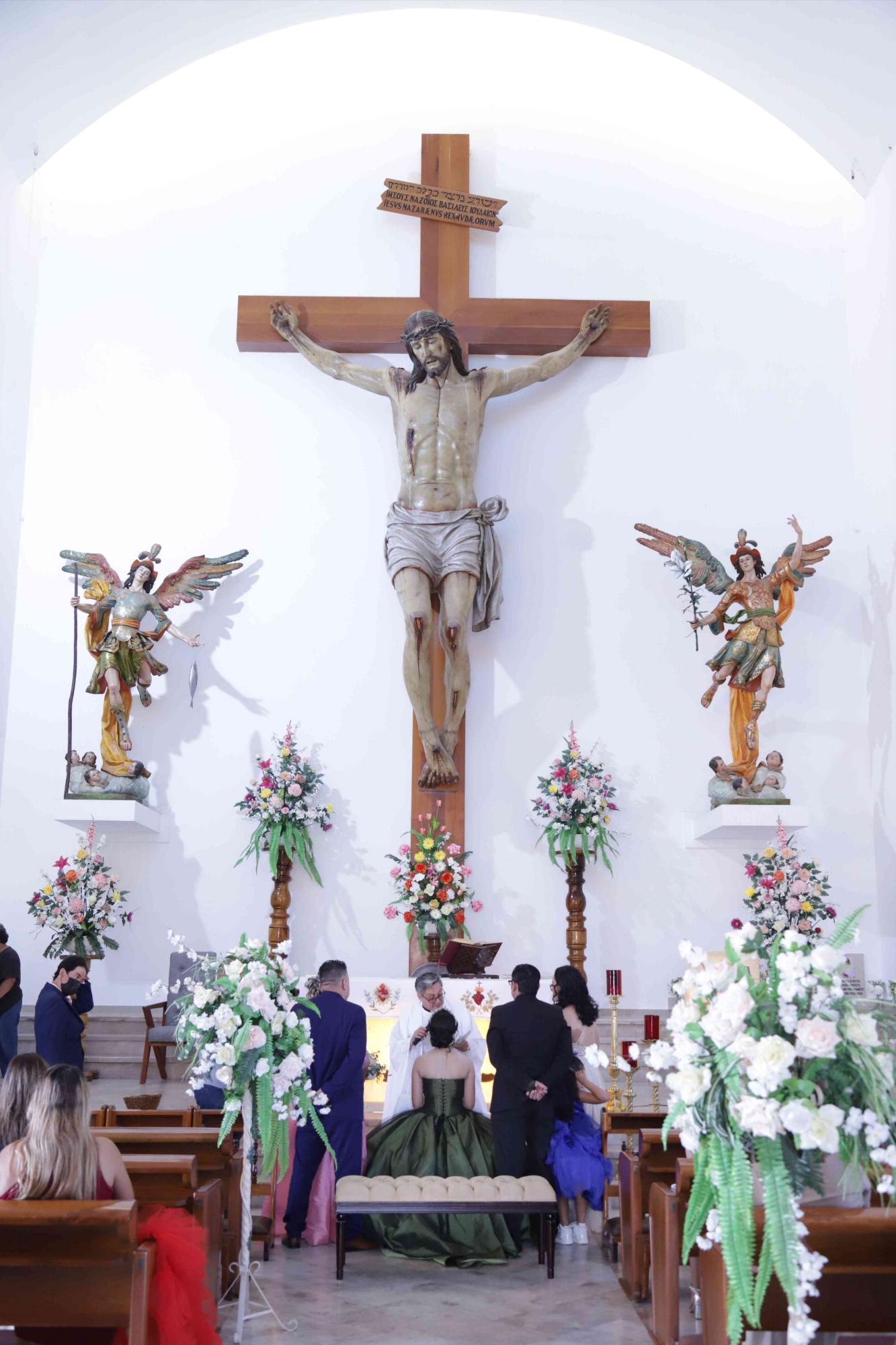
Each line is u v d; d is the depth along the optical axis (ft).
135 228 37.17
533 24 37.70
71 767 32.04
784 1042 10.29
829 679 34.45
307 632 34.83
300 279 36.94
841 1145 10.61
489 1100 22.59
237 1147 17.56
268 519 35.50
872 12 30.99
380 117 37.73
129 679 32.89
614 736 34.22
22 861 33.17
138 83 33.53
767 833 32.37
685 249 37.14
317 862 33.30
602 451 35.96
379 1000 25.59
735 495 35.65
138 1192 14.25
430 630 32.58
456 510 33.22
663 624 34.91
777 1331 11.43
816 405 36.22
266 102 37.83
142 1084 28.53
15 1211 11.00
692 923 33.19
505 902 33.14
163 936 32.91
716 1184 10.46
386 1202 17.22
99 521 35.37
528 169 37.60
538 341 35.63
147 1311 11.34
